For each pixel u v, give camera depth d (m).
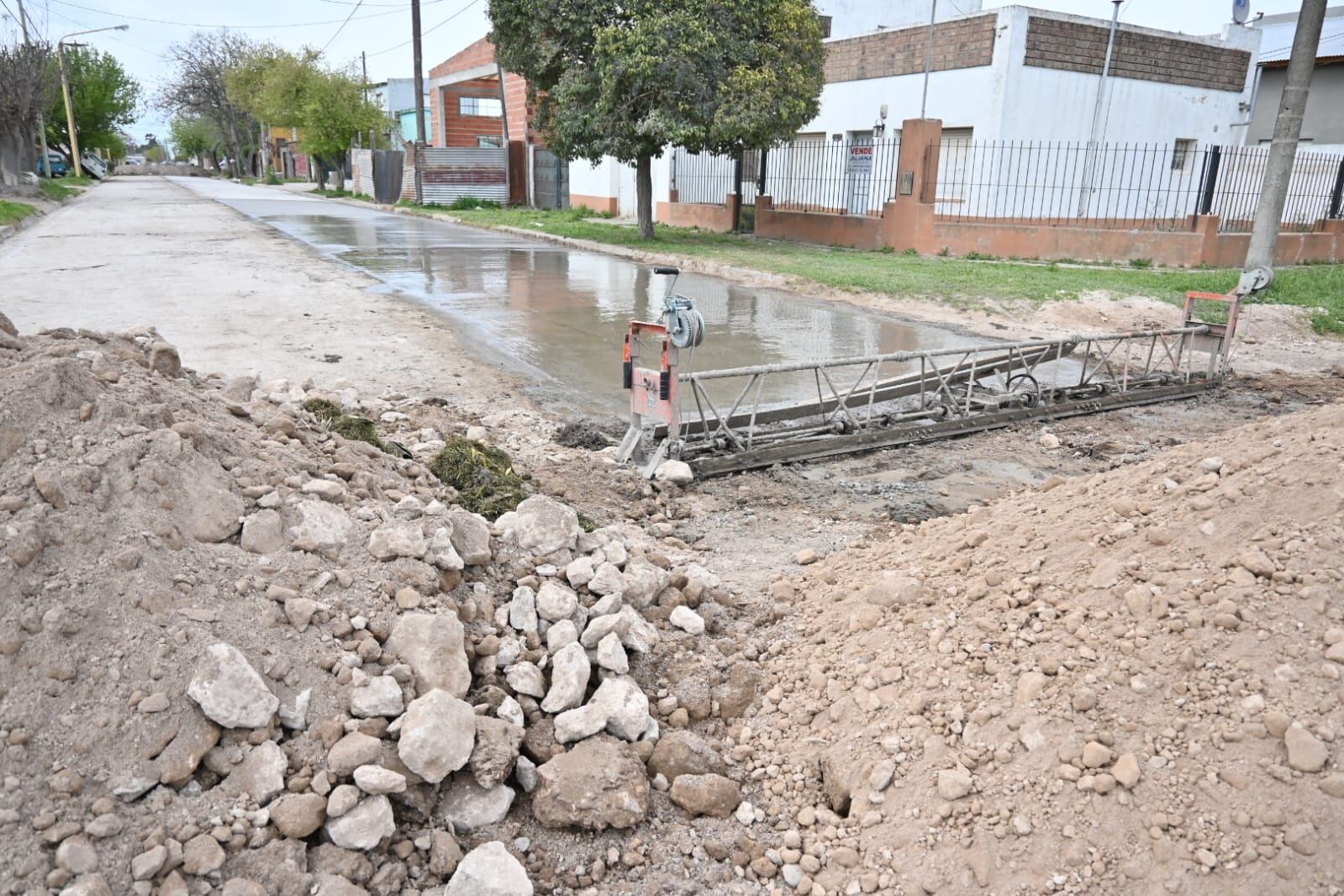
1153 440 7.35
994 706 2.89
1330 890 2.20
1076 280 14.38
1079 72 20.47
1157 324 11.81
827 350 10.16
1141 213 22.91
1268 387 9.33
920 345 10.59
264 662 2.67
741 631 3.87
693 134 18.47
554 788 2.74
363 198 43.12
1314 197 20.42
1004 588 3.42
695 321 5.80
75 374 3.18
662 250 19.33
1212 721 2.59
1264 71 26.38
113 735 2.36
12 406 2.96
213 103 70.12
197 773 2.44
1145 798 2.48
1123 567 3.23
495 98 45.28
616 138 19.14
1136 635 2.93
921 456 6.89
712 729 3.29
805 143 24.39
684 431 6.46
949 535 4.20
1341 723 2.46
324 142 45.53
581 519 4.90
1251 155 20.25
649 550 4.75
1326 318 12.31
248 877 2.26
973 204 20.91
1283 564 2.94
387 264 16.91
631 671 3.43
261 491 3.26
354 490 3.75
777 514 5.59
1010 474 6.48
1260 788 2.40
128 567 2.69
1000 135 19.91
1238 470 3.55
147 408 3.29
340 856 2.39
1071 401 8.21
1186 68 22.14
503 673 3.15
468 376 8.45
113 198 37.31
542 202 35.31
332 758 2.53
